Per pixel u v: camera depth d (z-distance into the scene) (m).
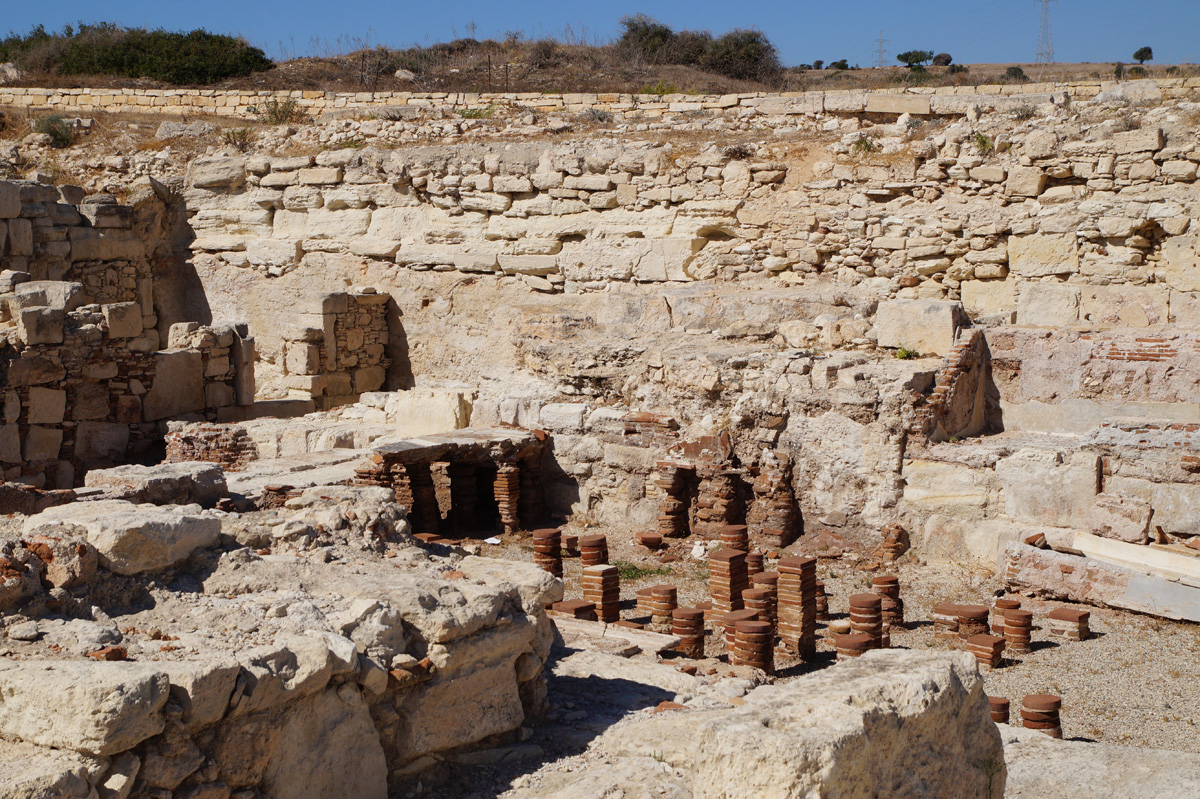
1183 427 11.72
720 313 16.81
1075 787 5.20
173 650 4.43
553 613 9.49
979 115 18.45
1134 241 16.22
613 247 20.22
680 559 13.49
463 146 21.56
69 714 3.81
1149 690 8.79
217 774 4.15
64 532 5.04
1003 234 17.19
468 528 14.96
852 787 3.71
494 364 21.00
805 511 13.80
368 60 40.66
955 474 12.73
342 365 21.03
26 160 25.73
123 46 37.91
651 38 44.47
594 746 5.38
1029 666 9.43
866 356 14.45
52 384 16.22
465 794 4.86
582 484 15.37
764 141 19.83
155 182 23.33
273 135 25.33
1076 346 14.16
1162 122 16.27
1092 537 11.40
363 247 22.33
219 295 23.64
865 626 9.60
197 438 15.97
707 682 6.95
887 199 18.22
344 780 4.61
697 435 14.49
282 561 5.61
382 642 4.91
